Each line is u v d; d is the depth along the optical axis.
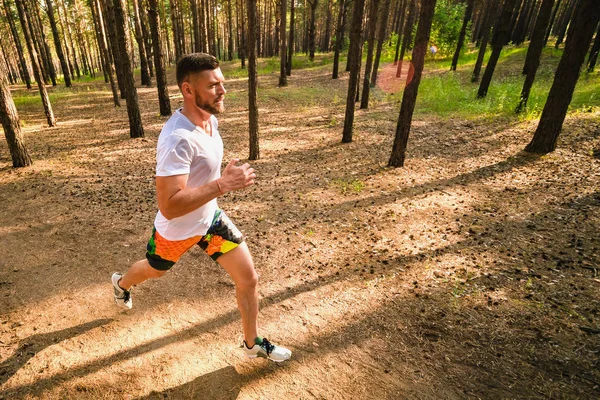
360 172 7.49
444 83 16.70
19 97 18.88
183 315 3.29
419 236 4.71
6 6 27.27
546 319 3.09
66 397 2.43
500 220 5.00
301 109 14.72
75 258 4.17
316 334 3.06
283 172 7.77
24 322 3.14
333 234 4.86
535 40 10.21
